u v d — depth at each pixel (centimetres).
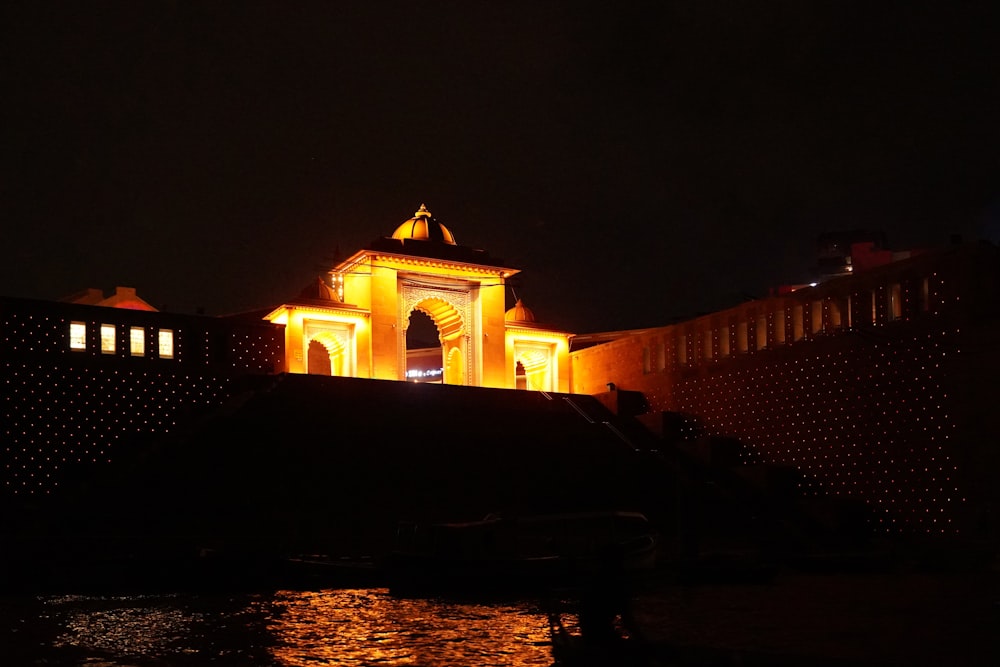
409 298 4244
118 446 3198
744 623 1866
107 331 3266
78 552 2341
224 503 2767
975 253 3002
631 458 3512
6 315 3077
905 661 1535
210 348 3459
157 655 1572
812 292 3547
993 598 2170
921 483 3083
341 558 2464
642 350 4291
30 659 1548
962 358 2992
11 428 3022
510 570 2164
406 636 1723
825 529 3144
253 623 1841
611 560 1438
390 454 3162
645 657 1341
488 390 3756
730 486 3406
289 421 3172
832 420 3409
